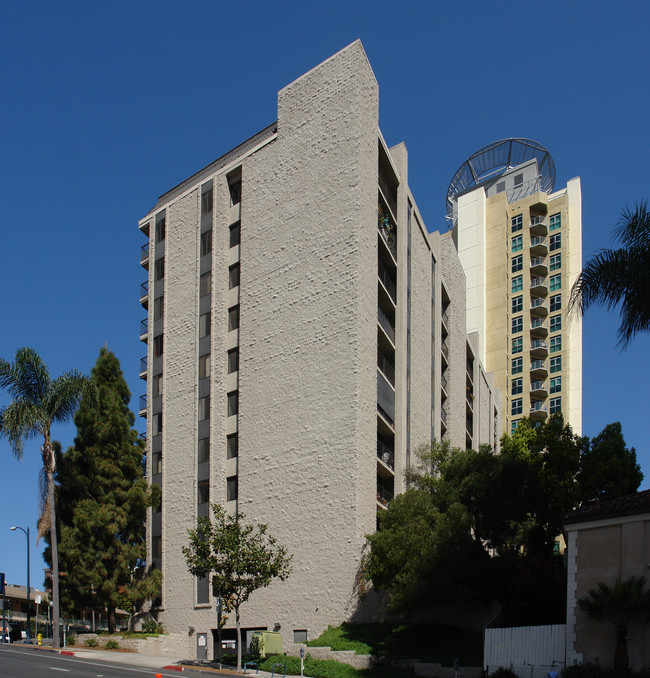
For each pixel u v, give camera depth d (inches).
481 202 4124.0
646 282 1031.0
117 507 1748.3
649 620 955.3
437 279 2413.9
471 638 1384.1
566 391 3774.6
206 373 1948.8
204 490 1862.7
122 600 1752.0
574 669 987.3
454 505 1440.7
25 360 1665.8
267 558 1417.3
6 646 1609.3
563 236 3988.7
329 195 1792.6
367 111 1833.2
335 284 1728.6
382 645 1382.9
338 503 1600.6
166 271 2130.9
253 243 1921.8
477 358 3058.6
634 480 1839.3
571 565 1052.5
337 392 1665.8
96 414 1801.2
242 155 2027.6
